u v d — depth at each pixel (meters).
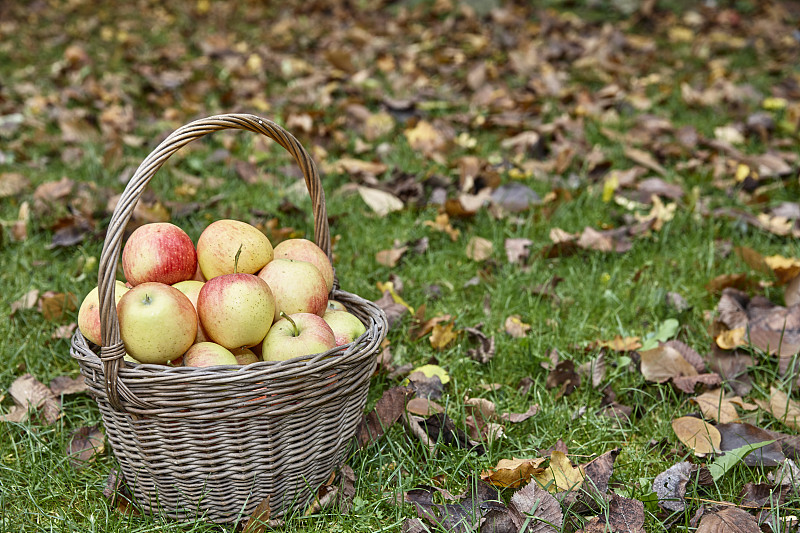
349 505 1.94
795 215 3.42
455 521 1.83
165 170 3.99
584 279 3.02
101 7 8.94
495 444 2.14
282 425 1.76
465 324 2.76
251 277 1.85
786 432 2.18
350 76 5.89
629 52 6.82
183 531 1.87
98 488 2.03
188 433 1.71
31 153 4.29
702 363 2.43
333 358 1.75
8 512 1.93
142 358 1.75
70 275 3.03
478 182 3.81
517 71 6.06
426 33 7.42
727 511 1.82
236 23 8.43
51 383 2.39
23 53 6.71
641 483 1.97
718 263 3.15
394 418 2.18
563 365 2.44
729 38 7.18
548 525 1.78
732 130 4.51
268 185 3.88
